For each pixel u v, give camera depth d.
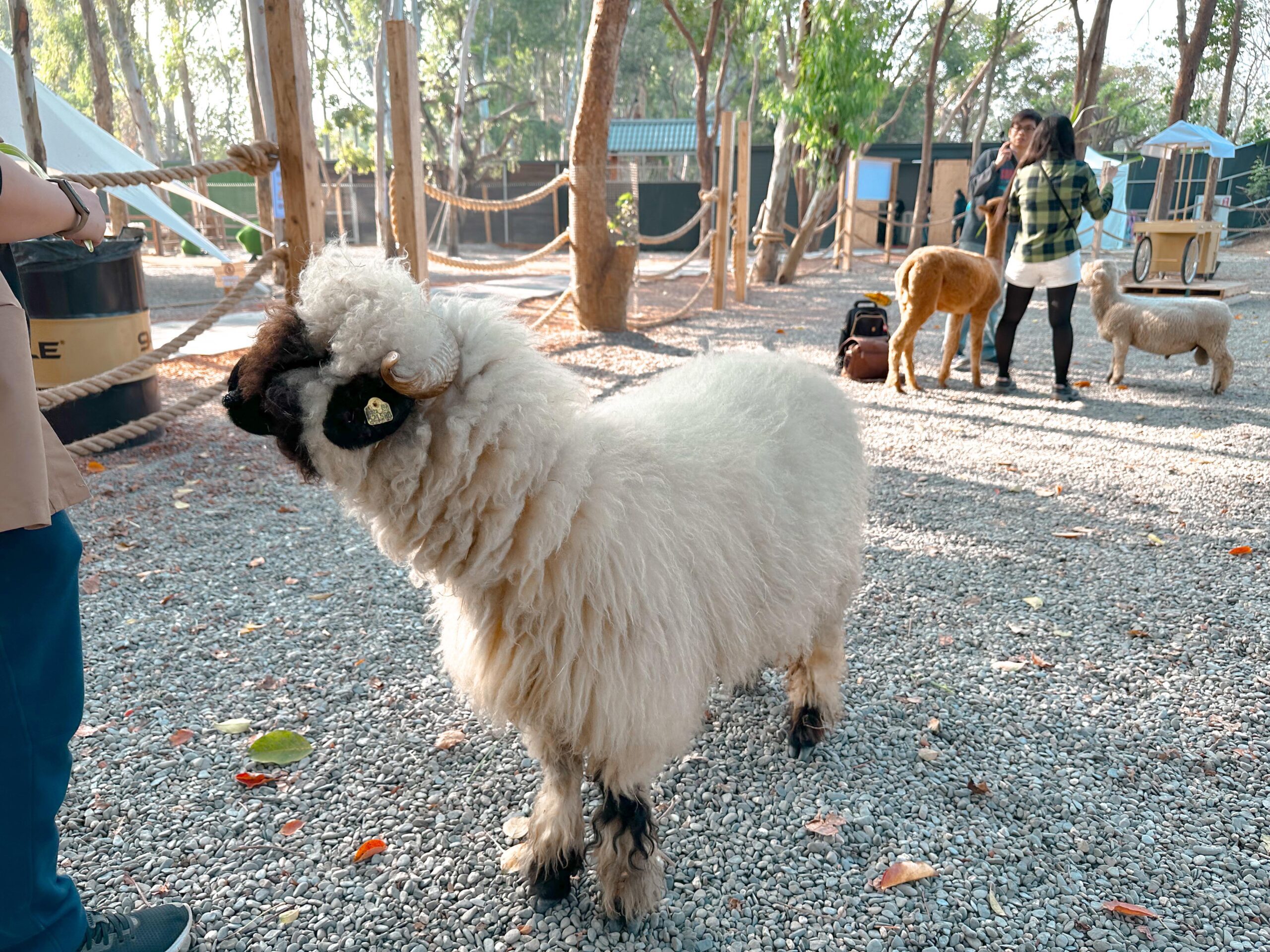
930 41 36.31
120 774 2.78
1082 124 22.34
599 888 2.28
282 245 5.69
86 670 3.37
